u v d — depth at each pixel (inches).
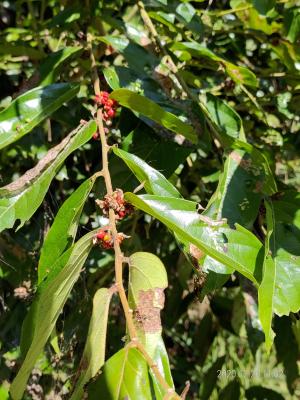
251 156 14.9
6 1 23.0
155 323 9.9
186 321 27.7
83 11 18.3
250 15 20.0
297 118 22.6
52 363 19.4
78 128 13.5
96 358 9.8
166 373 9.6
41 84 16.3
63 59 16.4
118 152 12.4
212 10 22.3
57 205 20.2
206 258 12.5
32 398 19.2
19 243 19.7
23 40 20.0
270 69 21.9
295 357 20.8
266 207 14.1
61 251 11.8
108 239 11.0
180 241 12.5
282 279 13.0
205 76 21.6
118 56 20.8
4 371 19.9
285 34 19.2
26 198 12.6
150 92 15.9
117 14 21.3
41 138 19.2
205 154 20.2
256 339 18.8
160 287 10.1
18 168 20.5
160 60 16.4
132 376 9.0
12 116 14.6
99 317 10.1
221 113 16.3
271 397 22.4
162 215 10.7
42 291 10.8
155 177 12.2
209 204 14.4
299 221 14.5
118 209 11.4
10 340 20.3
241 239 11.0
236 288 24.1
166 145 15.8
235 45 22.1
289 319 20.0
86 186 11.9
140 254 10.5
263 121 21.2
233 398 21.6
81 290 20.1
